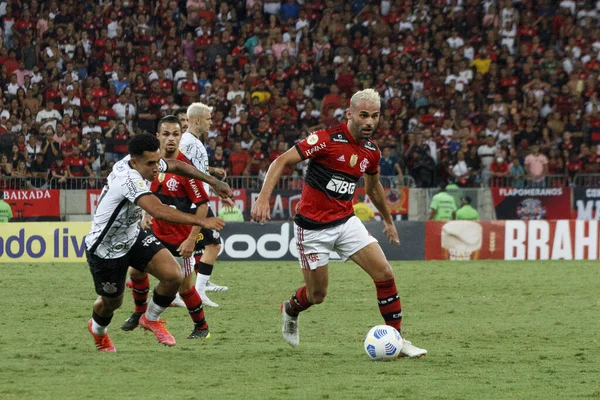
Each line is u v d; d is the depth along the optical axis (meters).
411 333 31.64
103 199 24.34
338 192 25.78
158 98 82.50
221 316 35.88
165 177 30.62
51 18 87.38
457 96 84.69
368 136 25.41
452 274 52.25
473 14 91.19
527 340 30.00
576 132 82.94
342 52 87.50
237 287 45.91
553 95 85.56
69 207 70.12
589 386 21.89
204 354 26.50
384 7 91.69
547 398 20.47
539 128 83.00
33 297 41.09
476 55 89.50
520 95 86.44
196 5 89.50
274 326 33.25
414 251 61.00
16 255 57.25
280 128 80.38
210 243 38.94
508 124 83.81
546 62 88.06
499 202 72.62
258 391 20.80
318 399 19.95
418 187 75.94
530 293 43.97
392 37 90.06
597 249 61.91
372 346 25.31
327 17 90.56
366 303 39.97
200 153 33.97
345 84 85.88
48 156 75.00
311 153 25.33
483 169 78.56
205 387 21.27
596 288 46.03
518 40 90.81
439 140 80.19
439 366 24.62
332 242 26.02
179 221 23.17
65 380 22.03
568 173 79.44
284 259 59.66
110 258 24.86
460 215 67.12
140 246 25.58
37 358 25.47
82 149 75.50
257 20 90.75
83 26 87.50
